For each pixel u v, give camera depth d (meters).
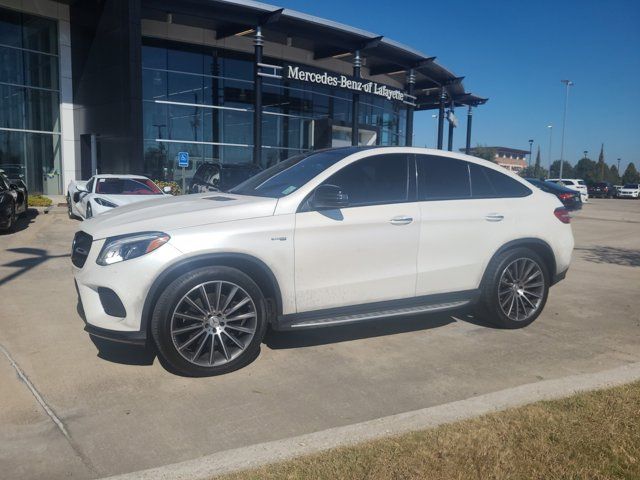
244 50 25.41
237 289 4.25
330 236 4.56
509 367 4.57
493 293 5.45
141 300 3.98
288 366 4.53
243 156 26.20
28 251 9.85
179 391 3.99
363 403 3.85
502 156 109.25
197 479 2.80
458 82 30.23
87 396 3.88
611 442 3.12
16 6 20.91
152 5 19.34
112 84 20.06
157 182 20.39
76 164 23.12
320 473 2.82
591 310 6.50
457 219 5.18
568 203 19.17
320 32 22.73
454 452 3.02
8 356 4.60
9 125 21.34
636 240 13.73
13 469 2.95
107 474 2.93
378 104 32.84
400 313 4.91
